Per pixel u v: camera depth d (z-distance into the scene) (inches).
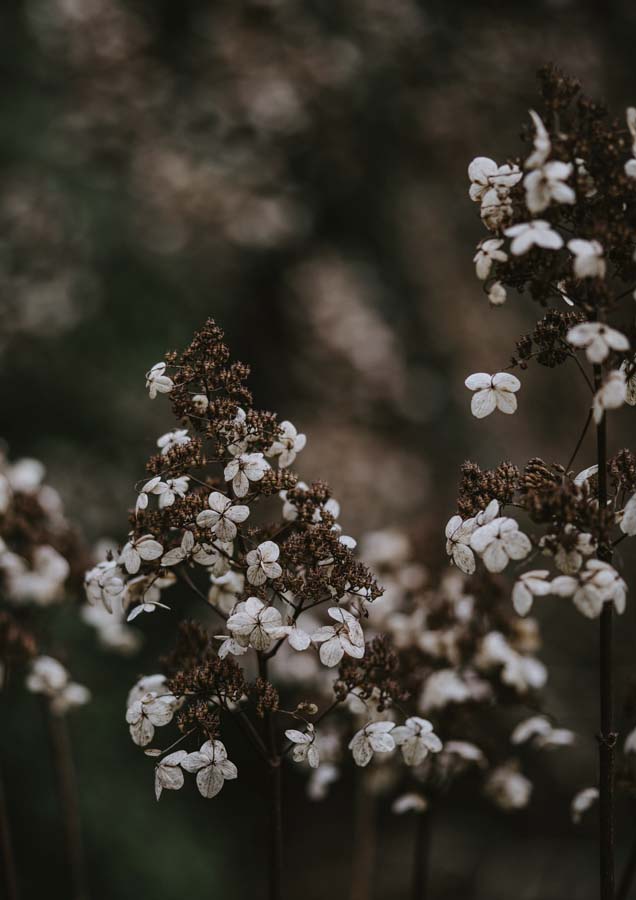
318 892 118.2
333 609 42.5
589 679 118.9
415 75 130.7
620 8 134.0
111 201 115.6
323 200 141.4
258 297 136.3
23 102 116.8
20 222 107.4
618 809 114.0
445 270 141.0
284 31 129.4
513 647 52.3
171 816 110.2
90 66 121.6
